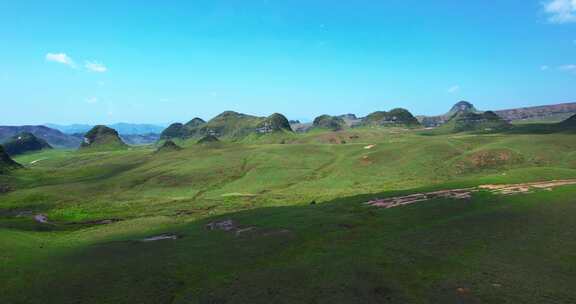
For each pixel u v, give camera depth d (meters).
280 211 79.19
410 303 33.56
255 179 157.50
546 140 154.25
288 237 57.25
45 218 103.06
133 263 49.19
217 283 40.94
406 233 53.03
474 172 134.25
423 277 38.34
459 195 75.31
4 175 187.62
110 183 162.25
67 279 44.47
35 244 65.56
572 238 45.03
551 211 56.41
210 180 162.12
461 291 34.78
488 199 68.75
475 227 52.44
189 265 47.72
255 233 61.69
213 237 62.22
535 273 37.22
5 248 58.75
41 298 39.84
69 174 199.62
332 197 106.69
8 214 114.19
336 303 34.62
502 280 36.19
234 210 97.19
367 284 37.56
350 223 62.75
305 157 194.75
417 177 137.62
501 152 144.25
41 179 187.12
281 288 38.28
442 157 156.38
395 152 173.38
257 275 41.94
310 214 72.50
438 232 51.78
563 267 38.12
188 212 99.44
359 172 154.50
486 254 42.69
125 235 73.25
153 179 167.25
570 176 88.62
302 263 44.59
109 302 38.31
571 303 31.58
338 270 41.19
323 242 53.56
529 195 68.12
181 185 156.00
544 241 45.00
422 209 67.19
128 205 119.31
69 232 83.06
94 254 56.09
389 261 42.91
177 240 62.22
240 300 36.56
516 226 51.19
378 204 77.00
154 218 90.50
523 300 32.44
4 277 45.69
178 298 38.47
